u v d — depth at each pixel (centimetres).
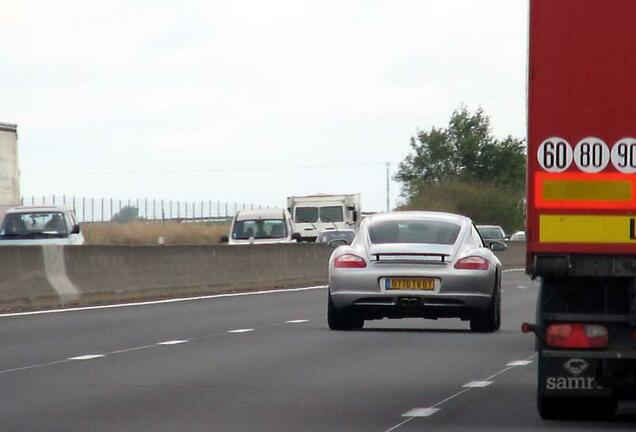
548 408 2297
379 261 4216
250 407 2473
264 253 7750
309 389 2755
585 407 2294
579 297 2228
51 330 4288
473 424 2272
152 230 17662
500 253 12231
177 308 5509
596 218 2172
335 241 4672
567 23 2178
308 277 8288
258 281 7594
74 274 5803
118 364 3231
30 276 5509
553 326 2208
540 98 2184
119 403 2519
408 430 2200
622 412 2442
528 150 2188
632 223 2166
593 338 2195
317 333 4209
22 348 3650
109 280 6053
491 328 4284
